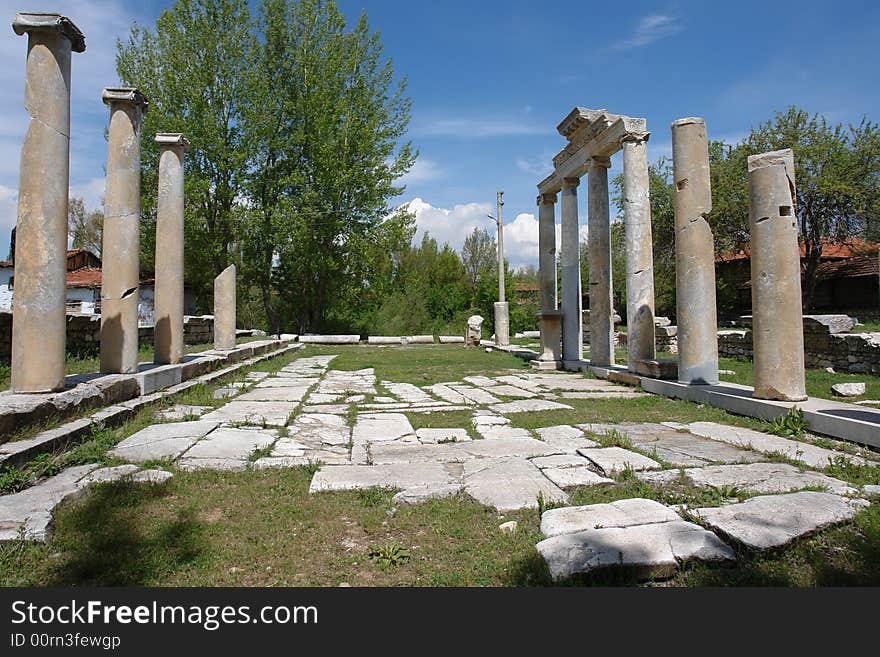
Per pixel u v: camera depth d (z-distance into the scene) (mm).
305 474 4852
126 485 4340
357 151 27922
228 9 26062
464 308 38750
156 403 7801
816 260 27734
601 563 2980
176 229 10180
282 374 13422
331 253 28703
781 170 7043
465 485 4453
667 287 32188
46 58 6148
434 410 8266
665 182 33000
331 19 28156
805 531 3361
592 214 13250
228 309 14781
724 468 4820
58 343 6133
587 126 13469
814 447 5605
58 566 3113
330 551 3402
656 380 9867
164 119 24781
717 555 3119
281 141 27609
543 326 15094
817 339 12672
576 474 4707
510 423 7191
